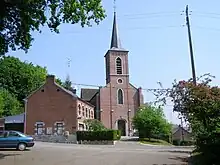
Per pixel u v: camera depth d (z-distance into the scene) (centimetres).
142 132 5578
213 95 1747
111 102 6631
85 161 1981
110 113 6569
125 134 6531
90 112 6359
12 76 7069
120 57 6888
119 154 2439
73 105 5353
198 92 1755
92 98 7075
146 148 3609
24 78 7125
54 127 5294
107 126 6494
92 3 1859
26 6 1702
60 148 2998
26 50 1962
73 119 5303
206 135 1830
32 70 7331
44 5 1784
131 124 6488
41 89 5456
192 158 2042
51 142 4491
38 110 5375
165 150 3180
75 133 4900
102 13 1906
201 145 1872
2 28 1830
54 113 5344
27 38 1911
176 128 7781
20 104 6931
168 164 1836
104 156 2275
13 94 6994
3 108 6050
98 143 4394
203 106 1739
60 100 5388
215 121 1739
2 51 1934
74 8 1823
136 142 4841
